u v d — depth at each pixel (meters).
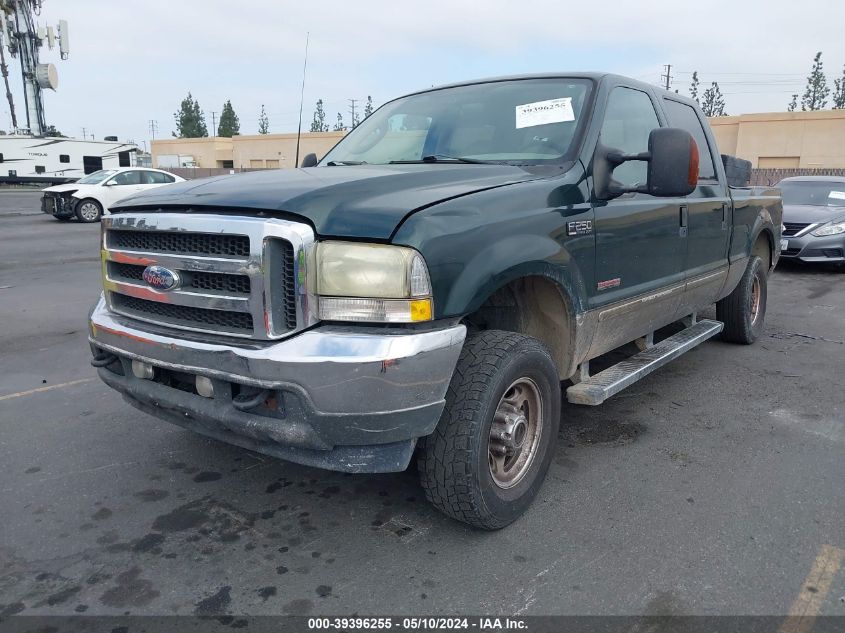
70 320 7.26
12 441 4.05
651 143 3.22
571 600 2.57
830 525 3.10
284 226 2.49
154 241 2.89
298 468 3.71
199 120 96.12
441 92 4.31
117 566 2.80
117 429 4.24
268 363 2.47
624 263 3.71
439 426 2.79
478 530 3.06
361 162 3.99
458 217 2.69
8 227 17.94
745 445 4.00
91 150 40.44
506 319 3.52
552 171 3.36
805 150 36.00
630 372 3.90
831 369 5.53
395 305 2.46
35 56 42.34
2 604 2.56
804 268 11.38
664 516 3.18
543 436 3.24
